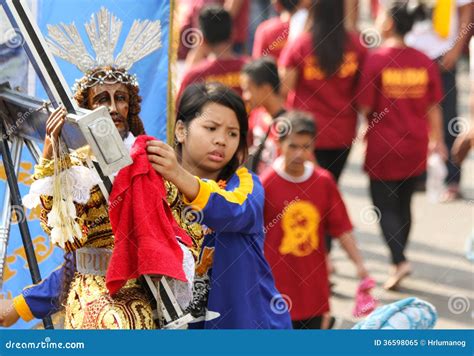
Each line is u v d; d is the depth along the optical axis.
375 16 14.19
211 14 13.10
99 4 10.86
